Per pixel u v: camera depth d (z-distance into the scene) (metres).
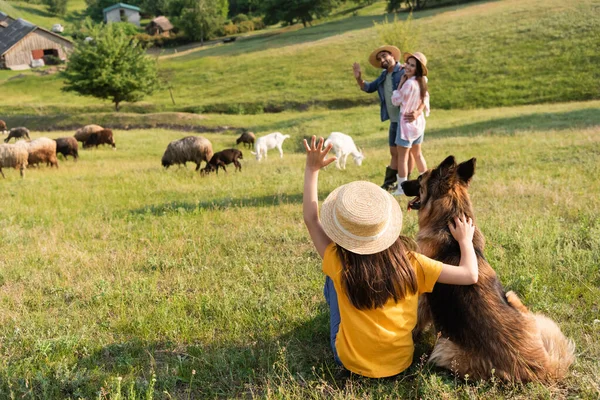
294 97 42.41
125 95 43.62
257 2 114.44
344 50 52.88
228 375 3.74
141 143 28.56
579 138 14.66
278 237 6.98
